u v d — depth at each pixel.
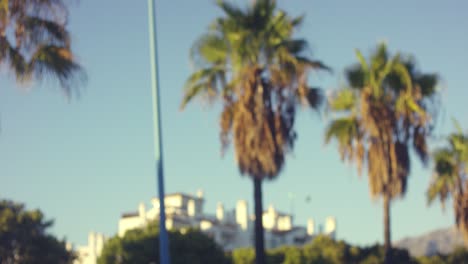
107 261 70.31
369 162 38.44
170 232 71.75
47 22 18.30
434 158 47.25
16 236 72.62
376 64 38.41
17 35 18.22
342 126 38.62
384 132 37.94
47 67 18.41
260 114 30.27
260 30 30.67
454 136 47.00
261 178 30.34
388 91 38.56
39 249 73.62
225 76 31.11
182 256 69.62
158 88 24.34
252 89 30.42
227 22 30.73
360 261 73.38
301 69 30.44
